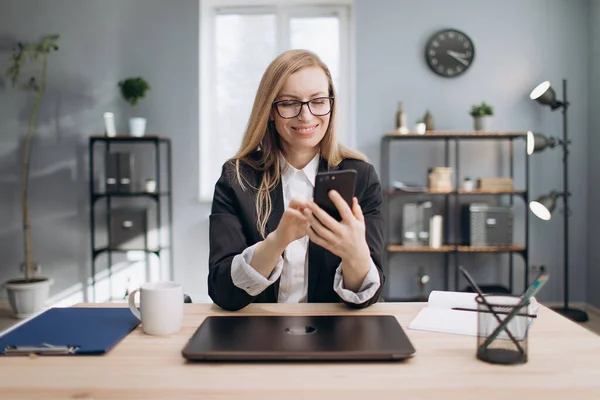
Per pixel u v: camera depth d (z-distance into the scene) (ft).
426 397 2.34
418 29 12.57
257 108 4.44
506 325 2.75
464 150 12.75
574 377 2.57
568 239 12.84
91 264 12.83
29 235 12.51
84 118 12.71
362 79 12.60
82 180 12.78
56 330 3.29
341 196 3.47
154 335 3.26
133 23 12.64
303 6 13.15
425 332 3.29
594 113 12.41
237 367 2.69
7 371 2.67
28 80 12.75
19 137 12.82
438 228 11.93
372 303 3.91
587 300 12.81
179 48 12.64
